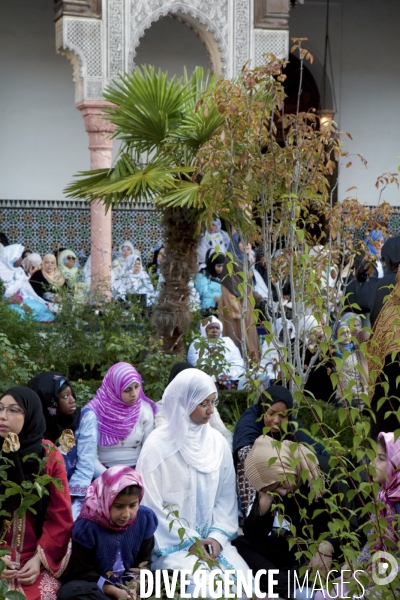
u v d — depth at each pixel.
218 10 8.74
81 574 3.00
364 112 11.91
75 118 10.89
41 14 10.68
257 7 8.85
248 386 4.45
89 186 6.57
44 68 10.72
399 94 12.04
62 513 3.07
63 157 10.85
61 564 3.06
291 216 4.39
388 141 12.03
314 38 11.64
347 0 11.73
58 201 10.36
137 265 9.92
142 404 4.16
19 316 6.69
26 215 10.27
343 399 2.25
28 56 10.64
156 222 10.50
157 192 6.14
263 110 4.62
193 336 6.42
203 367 5.16
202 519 3.39
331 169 4.70
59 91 10.80
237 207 4.66
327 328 2.26
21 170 10.67
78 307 6.50
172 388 3.43
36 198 10.73
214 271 8.86
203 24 8.76
